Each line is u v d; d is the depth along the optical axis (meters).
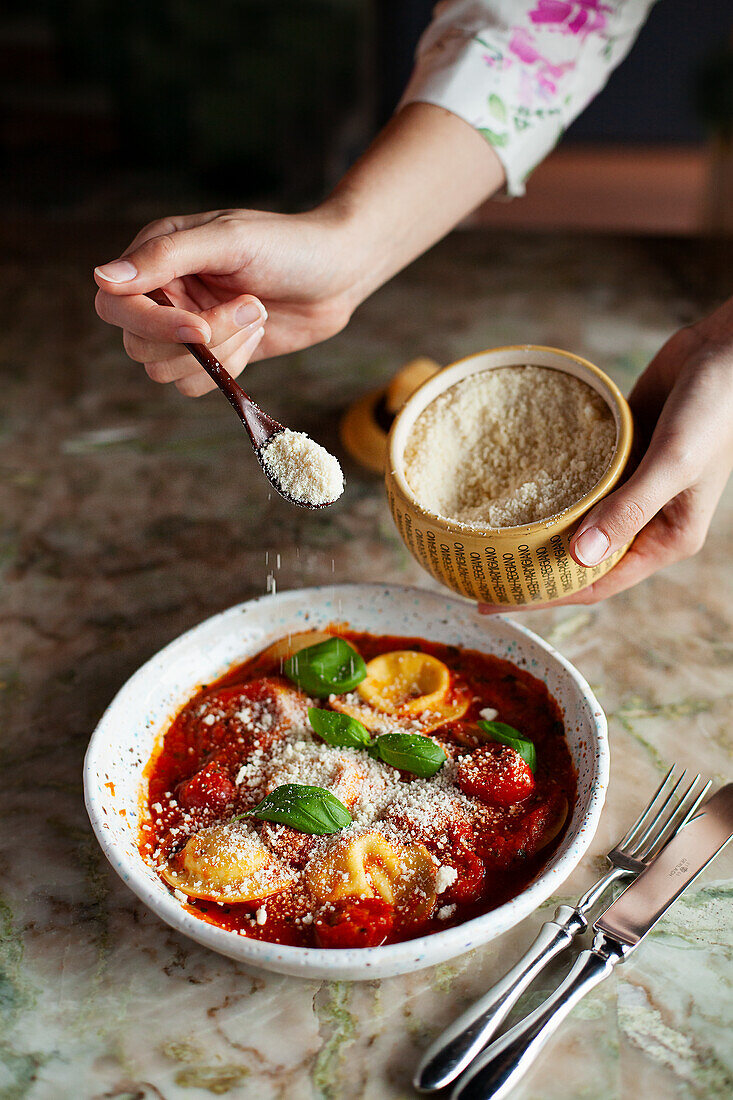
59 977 0.53
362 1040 0.50
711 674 0.67
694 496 0.64
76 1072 0.49
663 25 2.85
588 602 0.67
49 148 2.94
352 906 0.52
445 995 0.52
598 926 0.52
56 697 0.69
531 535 0.56
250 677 0.65
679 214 2.65
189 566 0.79
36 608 0.76
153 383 1.02
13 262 1.29
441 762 0.58
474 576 0.58
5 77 2.96
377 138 0.76
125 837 0.54
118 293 0.59
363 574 0.76
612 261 1.20
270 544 0.80
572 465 0.59
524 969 0.51
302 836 0.55
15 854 0.59
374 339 1.05
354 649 0.64
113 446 0.92
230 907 0.53
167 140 2.82
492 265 1.21
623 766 0.61
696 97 1.59
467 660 0.65
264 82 2.64
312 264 0.70
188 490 0.87
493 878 0.54
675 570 0.76
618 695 0.66
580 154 3.09
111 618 0.75
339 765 0.57
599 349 0.99
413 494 0.59
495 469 0.62
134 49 2.70
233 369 0.69
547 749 0.59
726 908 0.54
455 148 0.74
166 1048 0.50
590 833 0.52
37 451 0.92
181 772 0.60
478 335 1.04
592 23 0.76
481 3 0.74
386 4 2.62
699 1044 0.49
